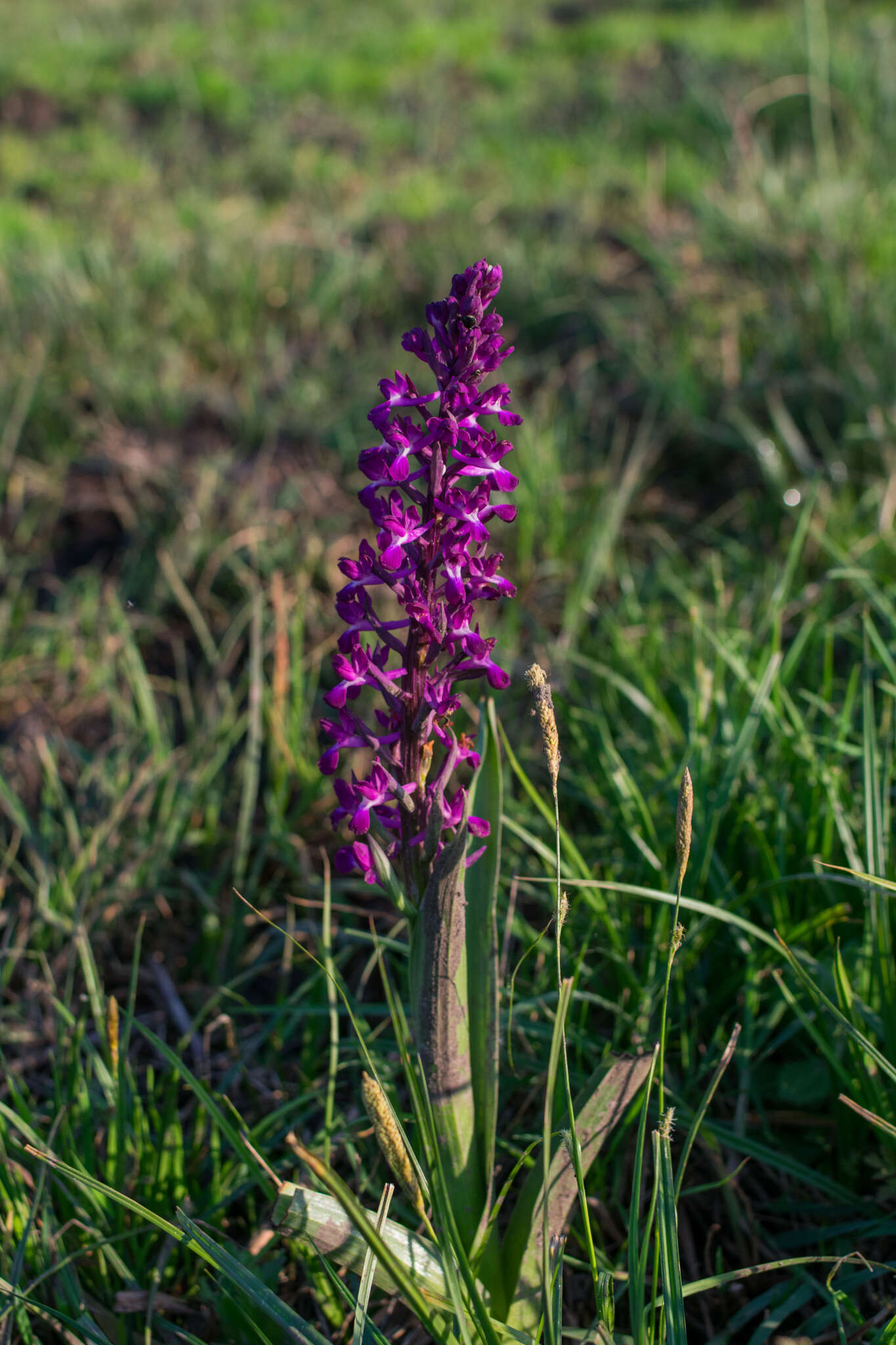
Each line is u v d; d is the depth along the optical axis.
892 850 0.66
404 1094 0.66
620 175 1.77
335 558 1.04
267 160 2.00
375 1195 0.63
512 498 1.08
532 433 1.11
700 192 1.59
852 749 0.68
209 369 1.42
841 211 1.40
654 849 0.67
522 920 0.68
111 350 1.40
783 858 0.66
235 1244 0.61
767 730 0.74
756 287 1.37
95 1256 0.61
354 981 0.72
